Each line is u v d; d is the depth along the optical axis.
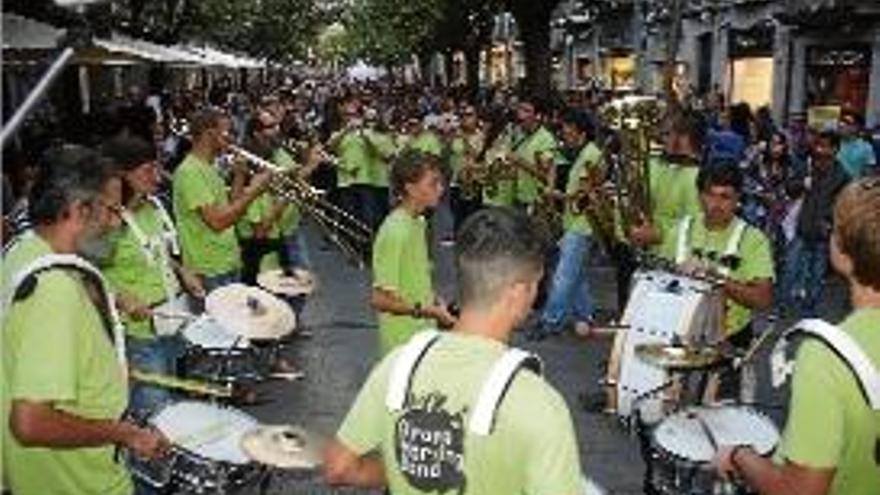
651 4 24.45
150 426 4.02
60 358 3.20
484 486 2.46
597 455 6.74
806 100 23.98
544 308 9.74
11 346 3.26
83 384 3.38
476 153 12.84
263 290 6.75
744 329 5.84
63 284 3.27
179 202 7.08
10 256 3.48
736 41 27.59
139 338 5.45
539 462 2.40
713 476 3.87
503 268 2.53
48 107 14.52
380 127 14.68
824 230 10.62
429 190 5.25
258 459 3.70
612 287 12.00
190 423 4.25
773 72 25.38
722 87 28.31
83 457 3.48
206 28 30.38
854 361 2.71
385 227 5.28
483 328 2.58
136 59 15.08
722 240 5.66
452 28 35.22
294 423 7.35
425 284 5.40
